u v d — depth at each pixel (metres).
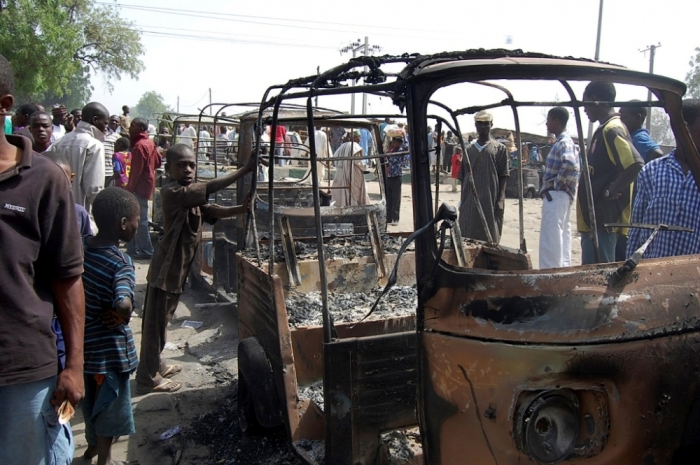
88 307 3.04
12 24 22.59
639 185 3.17
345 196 6.12
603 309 1.81
